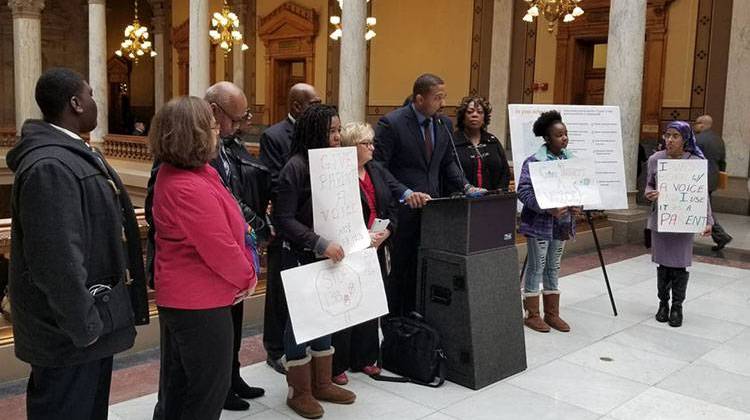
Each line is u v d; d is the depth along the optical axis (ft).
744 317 17.34
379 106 56.13
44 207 6.68
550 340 15.19
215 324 8.16
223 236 7.82
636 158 28.84
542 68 46.19
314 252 10.60
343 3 36.09
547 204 14.74
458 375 12.40
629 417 11.34
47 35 77.25
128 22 82.48
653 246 16.69
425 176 13.79
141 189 48.91
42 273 6.69
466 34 49.73
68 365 7.26
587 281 20.98
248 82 66.74
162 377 9.05
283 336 12.74
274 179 11.61
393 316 13.97
